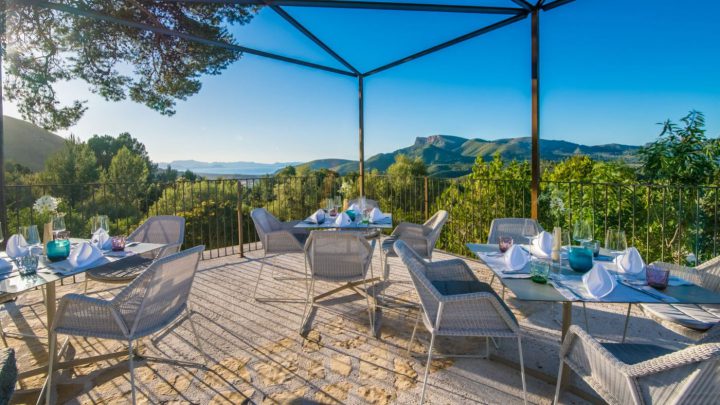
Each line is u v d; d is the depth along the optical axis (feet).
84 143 59.98
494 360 7.65
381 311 10.43
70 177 57.36
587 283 5.27
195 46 16.74
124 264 9.68
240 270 14.87
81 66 16.87
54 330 6.04
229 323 9.67
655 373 3.59
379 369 7.43
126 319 5.94
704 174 16.51
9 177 50.01
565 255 7.52
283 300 11.34
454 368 7.43
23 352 8.32
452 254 17.58
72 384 6.98
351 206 14.85
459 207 23.95
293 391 6.72
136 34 16.02
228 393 6.66
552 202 12.59
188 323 9.68
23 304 11.16
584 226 7.30
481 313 5.94
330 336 8.91
